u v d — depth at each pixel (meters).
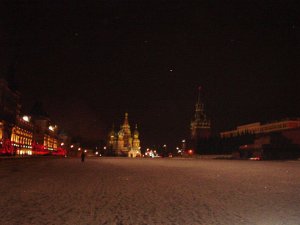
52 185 21.16
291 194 17.61
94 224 10.84
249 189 19.69
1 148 74.50
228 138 146.25
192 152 180.00
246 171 35.78
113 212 12.74
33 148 111.94
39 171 33.75
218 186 21.19
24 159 67.81
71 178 26.14
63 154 144.88
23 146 97.75
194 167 44.66
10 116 85.62
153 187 20.58
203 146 160.75
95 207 13.71
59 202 14.83
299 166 46.59
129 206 14.00
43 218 11.62
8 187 19.92
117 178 26.61
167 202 15.04
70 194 17.31
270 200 15.65
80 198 16.02
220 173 32.72
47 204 14.30
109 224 10.86
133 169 39.44
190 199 15.91
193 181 24.47
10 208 13.35
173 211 13.01
